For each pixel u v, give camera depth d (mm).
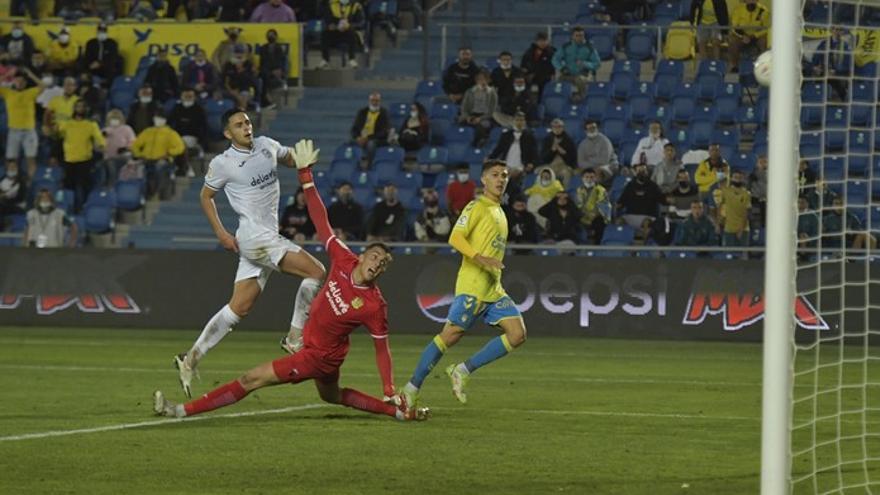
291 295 56750
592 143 62875
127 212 65812
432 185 64312
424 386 37375
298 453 24688
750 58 69438
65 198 65250
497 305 31297
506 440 26688
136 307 57406
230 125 32656
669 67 69438
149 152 66625
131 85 70500
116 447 25172
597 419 30266
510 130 62688
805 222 52562
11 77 69375
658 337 54688
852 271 52094
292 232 58781
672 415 31250
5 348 48031
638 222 59156
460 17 76438
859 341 52125
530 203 58781
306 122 70500
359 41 73375
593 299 55156
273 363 28359
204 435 26781
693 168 61406
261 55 70750
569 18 75750
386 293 56000
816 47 35875
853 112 58406
